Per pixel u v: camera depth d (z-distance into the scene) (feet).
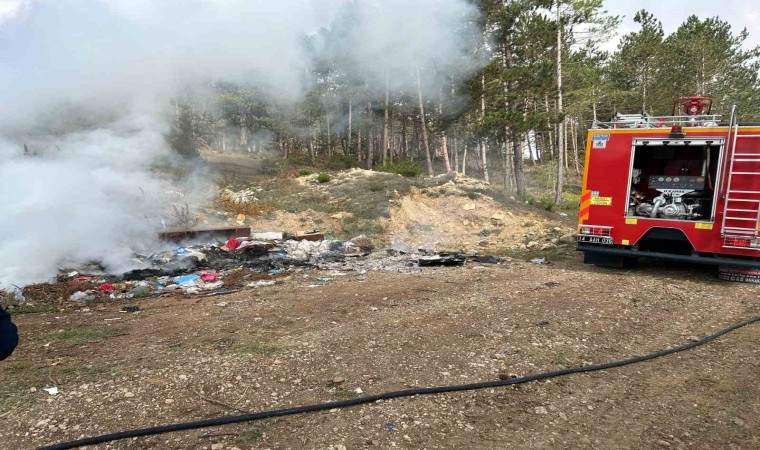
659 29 107.04
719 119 26.63
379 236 42.55
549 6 59.41
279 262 29.73
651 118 27.04
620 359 13.98
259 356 13.38
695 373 13.23
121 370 12.42
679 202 27.22
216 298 20.77
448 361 13.32
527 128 56.08
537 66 55.16
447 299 20.04
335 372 12.46
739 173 24.34
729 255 24.97
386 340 14.78
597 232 28.27
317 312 18.10
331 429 9.85
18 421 9.89
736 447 9.65
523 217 46.80
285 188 54.90
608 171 27.91
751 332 16.74
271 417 10.25
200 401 10.85
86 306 19.54
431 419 10.35
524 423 10.36
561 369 13.08
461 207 47.91
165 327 16.39
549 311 18.24
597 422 10.53
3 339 5.97
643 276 26.27
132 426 9.80
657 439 9.90
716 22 111.45
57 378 11.92
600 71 89.97
